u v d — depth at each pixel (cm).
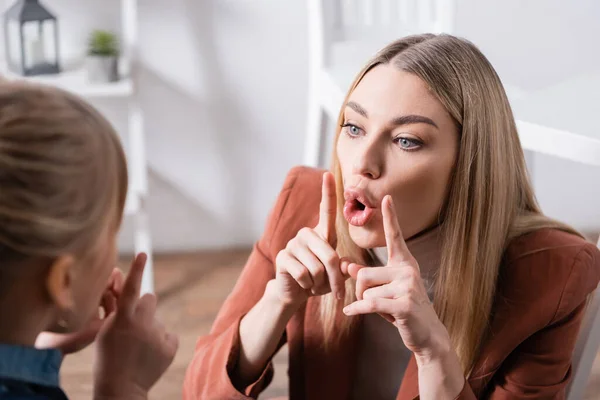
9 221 67
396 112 96
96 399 86
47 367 75
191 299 224
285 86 230
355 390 120
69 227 69
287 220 123
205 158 236
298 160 239
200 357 118
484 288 106
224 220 244
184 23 220
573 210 250
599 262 112
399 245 94
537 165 245
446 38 102
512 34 227
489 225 104
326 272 101
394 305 94
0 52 220
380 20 209
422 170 97
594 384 191
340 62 209
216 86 228
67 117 70
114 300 96
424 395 100
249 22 222
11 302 71
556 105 169
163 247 245
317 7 194
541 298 108
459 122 98
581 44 229
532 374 111
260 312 112
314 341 117
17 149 67
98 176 72
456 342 107
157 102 228
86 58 204
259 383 116
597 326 143
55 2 215
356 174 98
